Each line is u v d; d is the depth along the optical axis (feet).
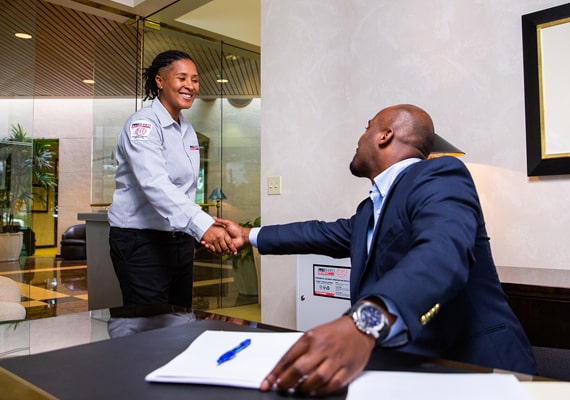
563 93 6.26
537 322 5.02
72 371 1.97
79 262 27.48
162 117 6.09
